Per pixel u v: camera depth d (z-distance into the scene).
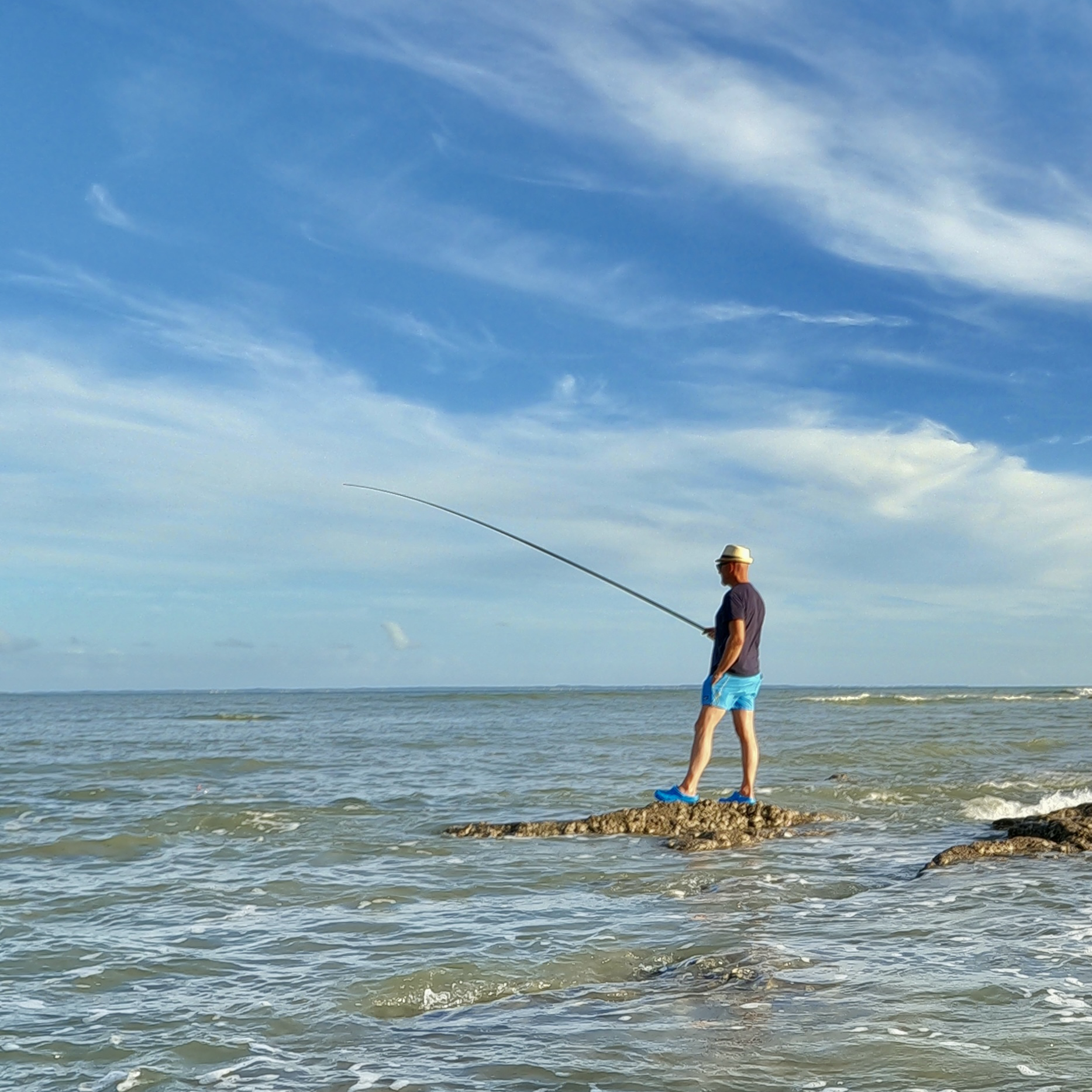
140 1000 4.04
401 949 4.74
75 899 5.88
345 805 9.78
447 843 7.77
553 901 5.77
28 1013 3.88
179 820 8.78
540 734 21.80
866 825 8.48
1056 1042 3.15
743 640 8.71
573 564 10.66
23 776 12.55
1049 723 24.38
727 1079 2.94
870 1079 2.89
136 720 33.41
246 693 173.62
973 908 5.24
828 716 30.62
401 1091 3.03
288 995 4.07
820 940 4.64
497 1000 4.02
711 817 8.39
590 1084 2.97
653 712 37.50
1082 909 5.14
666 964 4.41
